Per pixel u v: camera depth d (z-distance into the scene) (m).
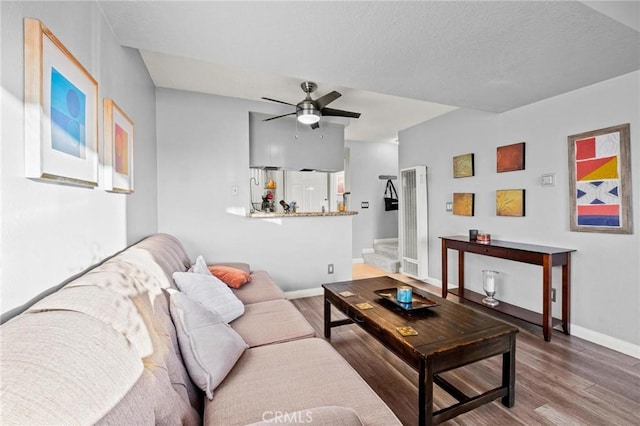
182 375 1.05
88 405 0.54
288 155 3.86
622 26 1.60
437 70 2.16
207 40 1.76
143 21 1.57
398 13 1.50
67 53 1.01
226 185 3.33
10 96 0.76
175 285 1.69
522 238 2.99
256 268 3.46
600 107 2.37
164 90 3.07
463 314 1.83
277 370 1.27
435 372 1.39
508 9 1.47
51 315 0.67
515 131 3.05
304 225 3.67
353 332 2.65
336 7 1.45
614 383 1.86
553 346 2.35
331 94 2.90
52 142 0.91
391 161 6.32
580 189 2.50
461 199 3.70
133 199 2.07
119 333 0.76
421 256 4.31
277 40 1.76
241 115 3.40
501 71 2.19
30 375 0.50
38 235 0.88
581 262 2.51
